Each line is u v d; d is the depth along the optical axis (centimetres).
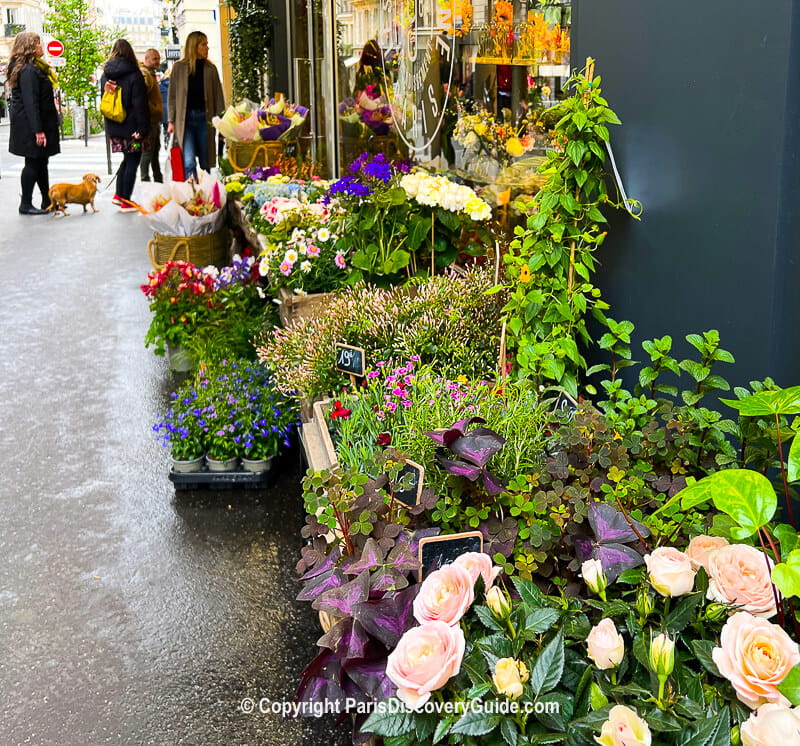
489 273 370
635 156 293
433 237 416
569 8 357
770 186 236
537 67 388
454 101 484
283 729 252
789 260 237
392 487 209
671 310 282
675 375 282
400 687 154
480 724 149
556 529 203
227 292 541
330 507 197
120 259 917
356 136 685
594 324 325
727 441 239
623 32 293
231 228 720
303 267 438
